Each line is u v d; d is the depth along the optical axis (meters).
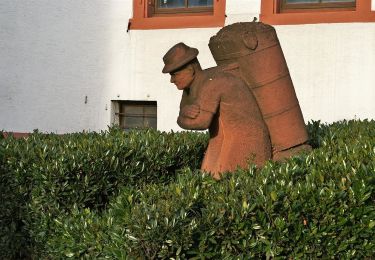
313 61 9.27
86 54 10.37
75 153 5.08
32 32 10.59
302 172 4.21
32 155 5.14
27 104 10.66
